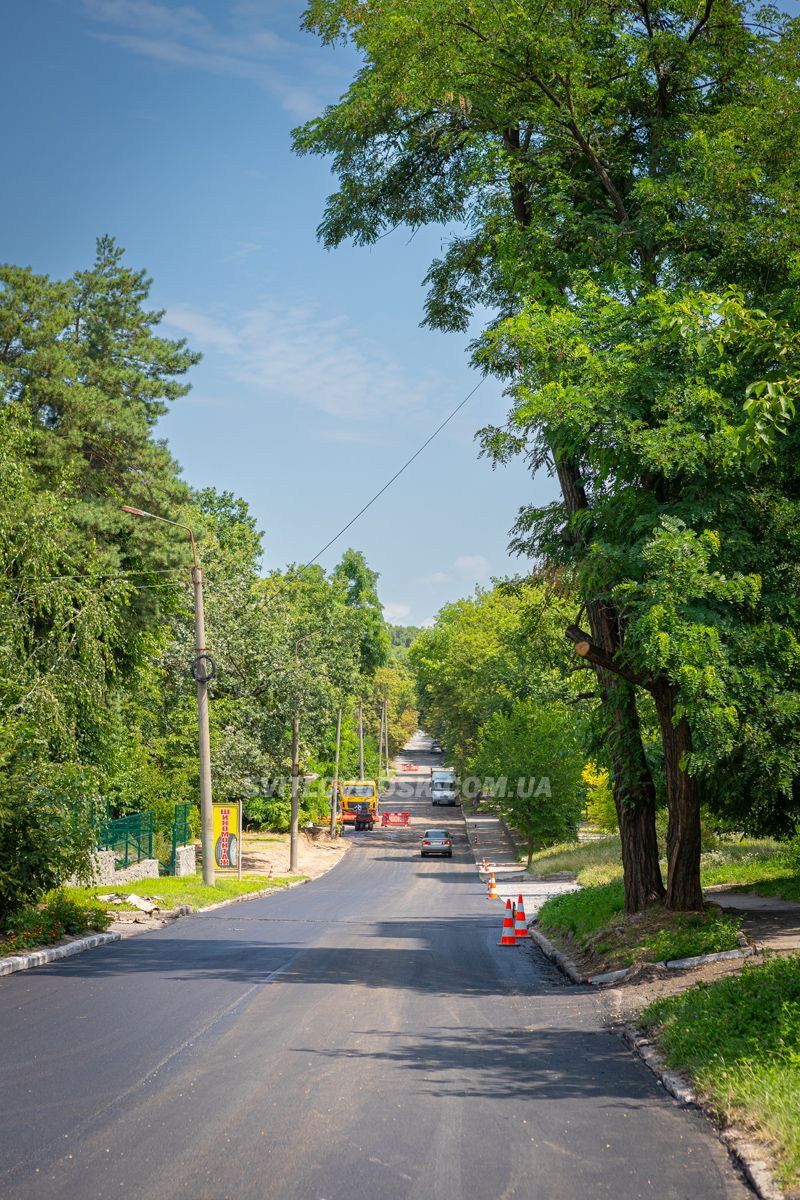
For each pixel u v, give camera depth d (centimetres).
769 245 1562
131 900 2534
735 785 1944
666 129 1844
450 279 2247
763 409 870
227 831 4012
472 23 1767
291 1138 665
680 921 1634
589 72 1839
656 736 2227
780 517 1462
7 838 1825
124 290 3297
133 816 3391
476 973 1614
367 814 8250
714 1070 773
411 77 1802
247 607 4956
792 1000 935
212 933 2186
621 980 1405
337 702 5934
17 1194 564
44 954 1634
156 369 3303
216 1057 902
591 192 1908
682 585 1333
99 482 3000
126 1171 601
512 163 1880
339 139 2033
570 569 1652
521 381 1623
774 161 1661
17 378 2809
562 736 5069
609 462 1496
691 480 1464
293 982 1410
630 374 1452
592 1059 916
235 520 7219
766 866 2823
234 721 4834
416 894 3788
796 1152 587
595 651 1633
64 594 2170
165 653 4469
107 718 2327
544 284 1758
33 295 2852
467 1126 696
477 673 7362
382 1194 565
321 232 2177
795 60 1769
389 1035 1023
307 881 4616
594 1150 645
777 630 1385
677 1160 625
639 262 1817
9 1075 833
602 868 3794
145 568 3091
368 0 1909
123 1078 823
